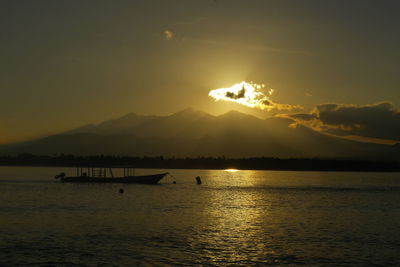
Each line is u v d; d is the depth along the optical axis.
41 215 45.88
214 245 31.41
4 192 78.00
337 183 147.88
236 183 136.38
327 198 77.31
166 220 43.56
